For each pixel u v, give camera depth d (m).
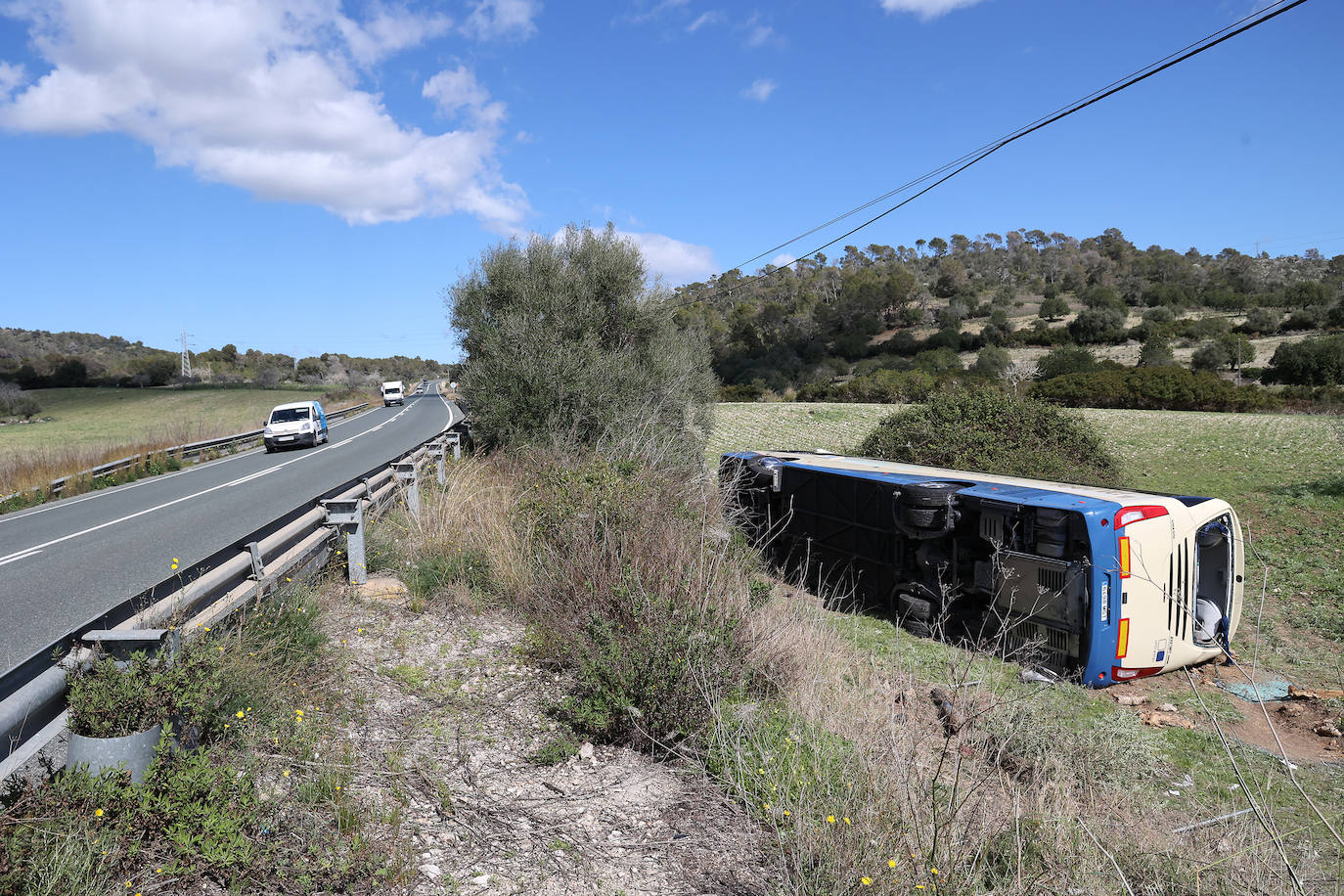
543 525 8.15
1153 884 3.36
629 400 16.00
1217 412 43.06
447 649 5.91
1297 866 3.64
